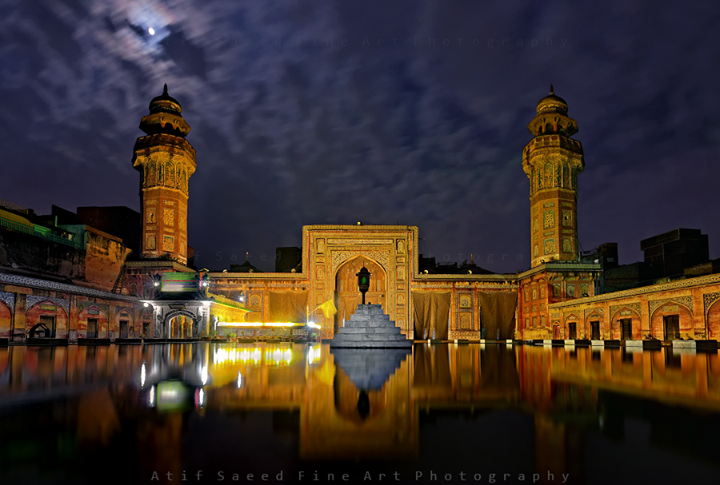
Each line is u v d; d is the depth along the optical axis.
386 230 38.50
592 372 6.08
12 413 2.81
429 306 37.94
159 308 26.80
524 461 1.83
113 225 35.59
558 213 32.91
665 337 21.25
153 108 34.31
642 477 1.61
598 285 38.91
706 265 31.56
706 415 2.77
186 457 1.91
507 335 37.09
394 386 4.32
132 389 3.94
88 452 1.96
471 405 3.17
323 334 36.62
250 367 6.63
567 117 34.38
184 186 34.47
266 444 2.11
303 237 38.47
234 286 37.38
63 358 8.88
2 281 17.28
